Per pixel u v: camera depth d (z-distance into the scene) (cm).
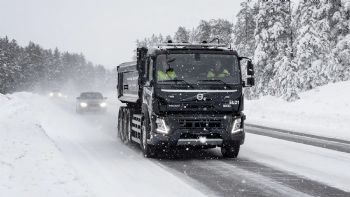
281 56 4712
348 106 3403
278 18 4794
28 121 2444
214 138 1323
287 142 1800
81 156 1377
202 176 1068
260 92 5075
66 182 900
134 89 1666
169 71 1312
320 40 4312
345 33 4362
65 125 2566
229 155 1388
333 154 1460
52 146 1443
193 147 1438
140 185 952
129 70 1761
